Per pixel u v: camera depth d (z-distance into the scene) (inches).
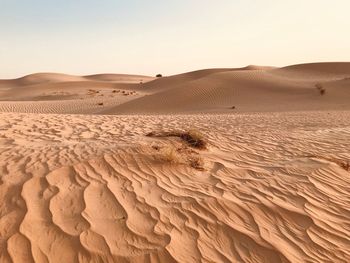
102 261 121.3
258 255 131.1
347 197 193.2
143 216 153.5
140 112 1154.7
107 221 147.2
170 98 1306.6
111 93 2166.6
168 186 191.2
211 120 536.4
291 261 128.7
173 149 245.9
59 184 179.5
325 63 2684.5
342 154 289.6
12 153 229.6
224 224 150.7
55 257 121.8
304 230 152.4
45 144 264.5
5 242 127.3
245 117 626.2
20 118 417.4
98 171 201.5
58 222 143.3
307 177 216.7
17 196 163.2
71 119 442.9
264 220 157.9
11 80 4308.6
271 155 279.3
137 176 201.6
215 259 126.8
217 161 248.4
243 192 187.6
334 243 144.3
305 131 417.7
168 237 136.9
